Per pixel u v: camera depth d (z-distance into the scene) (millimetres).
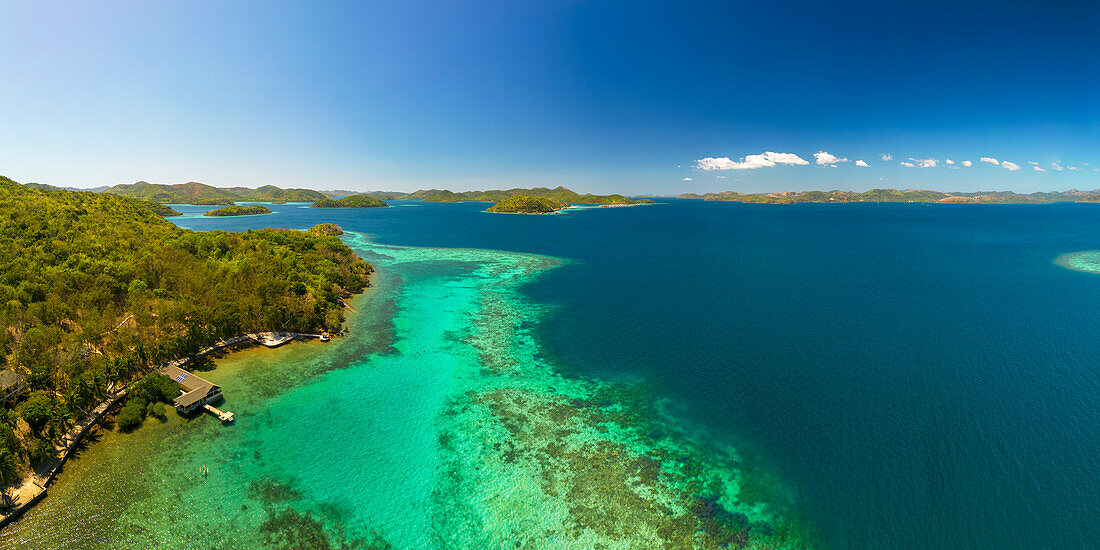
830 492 44812
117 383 57656
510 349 79688
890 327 90250
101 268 82375
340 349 77812
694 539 39250
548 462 48750
